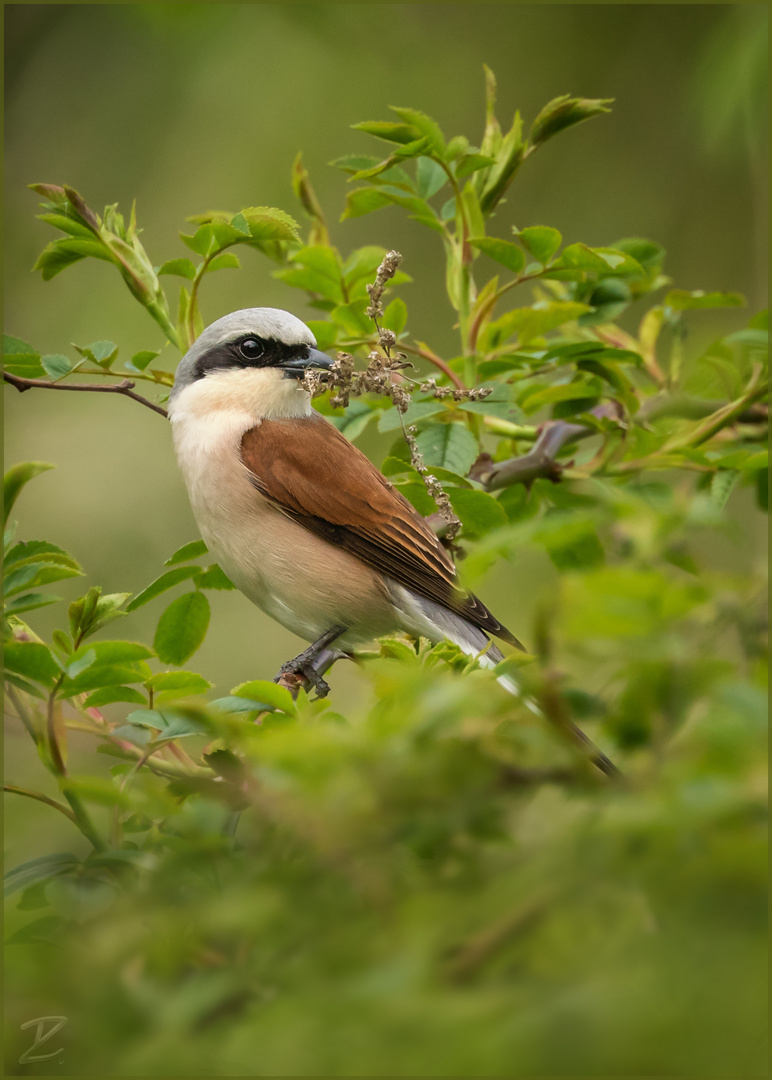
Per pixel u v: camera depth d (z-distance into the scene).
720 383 8.48
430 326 13.12
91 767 5.26
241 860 3.17
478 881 2.78
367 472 8.26
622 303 7.80
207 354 8.44
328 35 13.45
